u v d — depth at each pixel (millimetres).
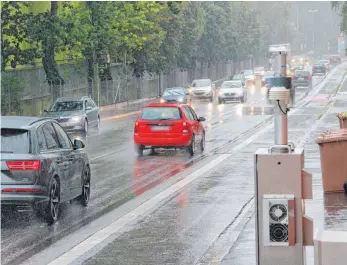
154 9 76875
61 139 17375
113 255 12945
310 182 8070
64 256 12914
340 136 18109
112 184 22203
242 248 12742
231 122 49812
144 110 30812
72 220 16406
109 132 45094
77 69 68688
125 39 72250
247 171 24688
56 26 58719
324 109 58031
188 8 102188
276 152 8172
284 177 8031
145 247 13562
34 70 62250
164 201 18875
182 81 113688
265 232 8055
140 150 30906
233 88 76875
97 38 67000
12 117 16781
